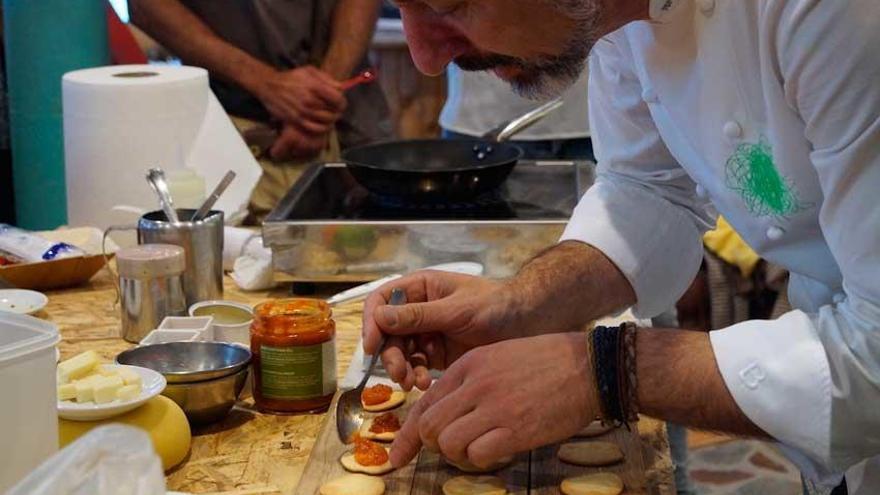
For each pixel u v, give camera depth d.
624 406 1.27
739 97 1.34
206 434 1.47
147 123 2.27
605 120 1.70
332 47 3.10
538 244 2.04
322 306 1.56
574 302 1.57
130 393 1.37
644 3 1.30
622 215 1.64
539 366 1.29
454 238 2.04
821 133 1.20
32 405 1.19
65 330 1.83
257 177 2.41
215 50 2.95
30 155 2.65
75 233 2.18
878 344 1.19
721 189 1.45
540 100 1.35
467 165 2.38
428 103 4.75
